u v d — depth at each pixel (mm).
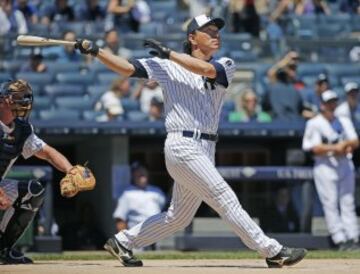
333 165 35469
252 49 46406
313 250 35406
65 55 44469
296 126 39062
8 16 45469
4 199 20250
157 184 39750
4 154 20781
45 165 40000
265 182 37219
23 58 43531
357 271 18328
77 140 40875
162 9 54438
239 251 34156
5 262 21766
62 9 48875
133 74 19516
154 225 20516
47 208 34312
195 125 19625
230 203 19578
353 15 53719
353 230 35688
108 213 38219
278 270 18531
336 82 46000
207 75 19422
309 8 54438
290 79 43094
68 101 42656
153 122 38281
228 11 50844
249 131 38750
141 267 19953
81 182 20469
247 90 42250
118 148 38031
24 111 20703
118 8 49062
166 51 19078
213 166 19672
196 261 23891
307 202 36969
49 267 19719
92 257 26641
